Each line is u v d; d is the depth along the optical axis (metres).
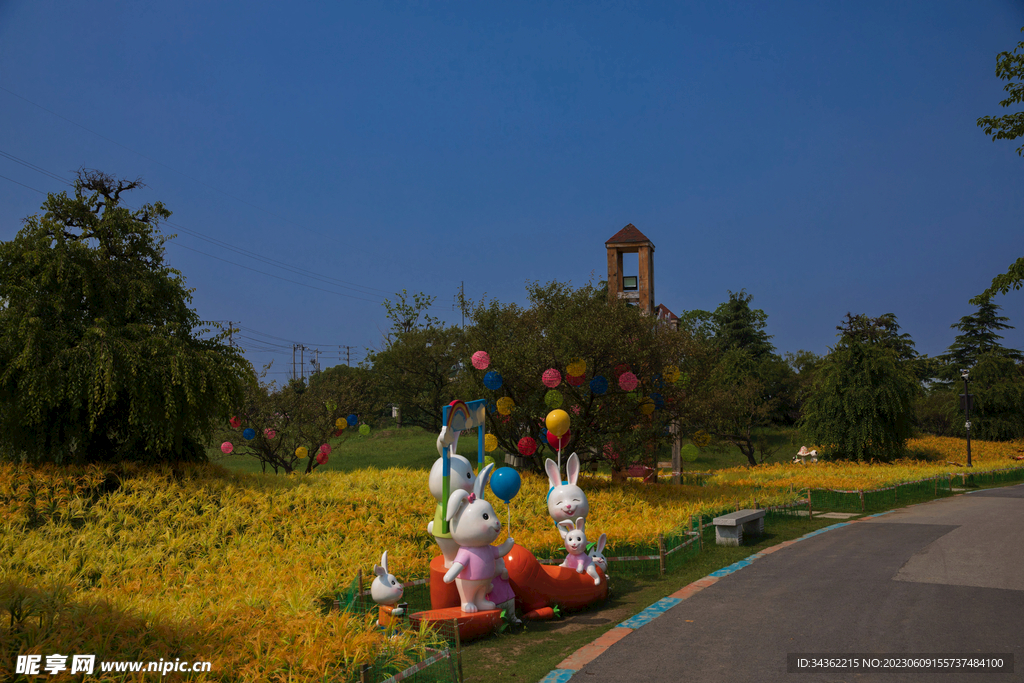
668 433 19.31
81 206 14.70
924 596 8.36
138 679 4.77
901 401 29.50
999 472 27.86
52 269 13.22
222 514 11.88
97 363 12.71
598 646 6.75
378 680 5.21
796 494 17.91
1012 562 10.22
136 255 15.34
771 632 7.08
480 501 7.64
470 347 18.00
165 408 13.39
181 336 15.27
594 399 17.23
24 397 12.33
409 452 42.31
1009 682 5.58
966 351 65.19
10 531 10.08
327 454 20.34
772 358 69.44
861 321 32.22
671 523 12.73
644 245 22.17
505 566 8.16
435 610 7.45
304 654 5.26
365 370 36.06
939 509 17.12
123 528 10.86
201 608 6.88
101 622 5.54
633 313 17.78
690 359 18.33
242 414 21.81
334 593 8.14
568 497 8.90
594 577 8.58
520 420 17.20
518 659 6.53
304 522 11.93
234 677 5.06
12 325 12.60
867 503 18.42
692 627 7.32
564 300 18.03
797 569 10.14
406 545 10.92
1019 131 12.70
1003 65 12.82
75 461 13.24
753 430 42.28
